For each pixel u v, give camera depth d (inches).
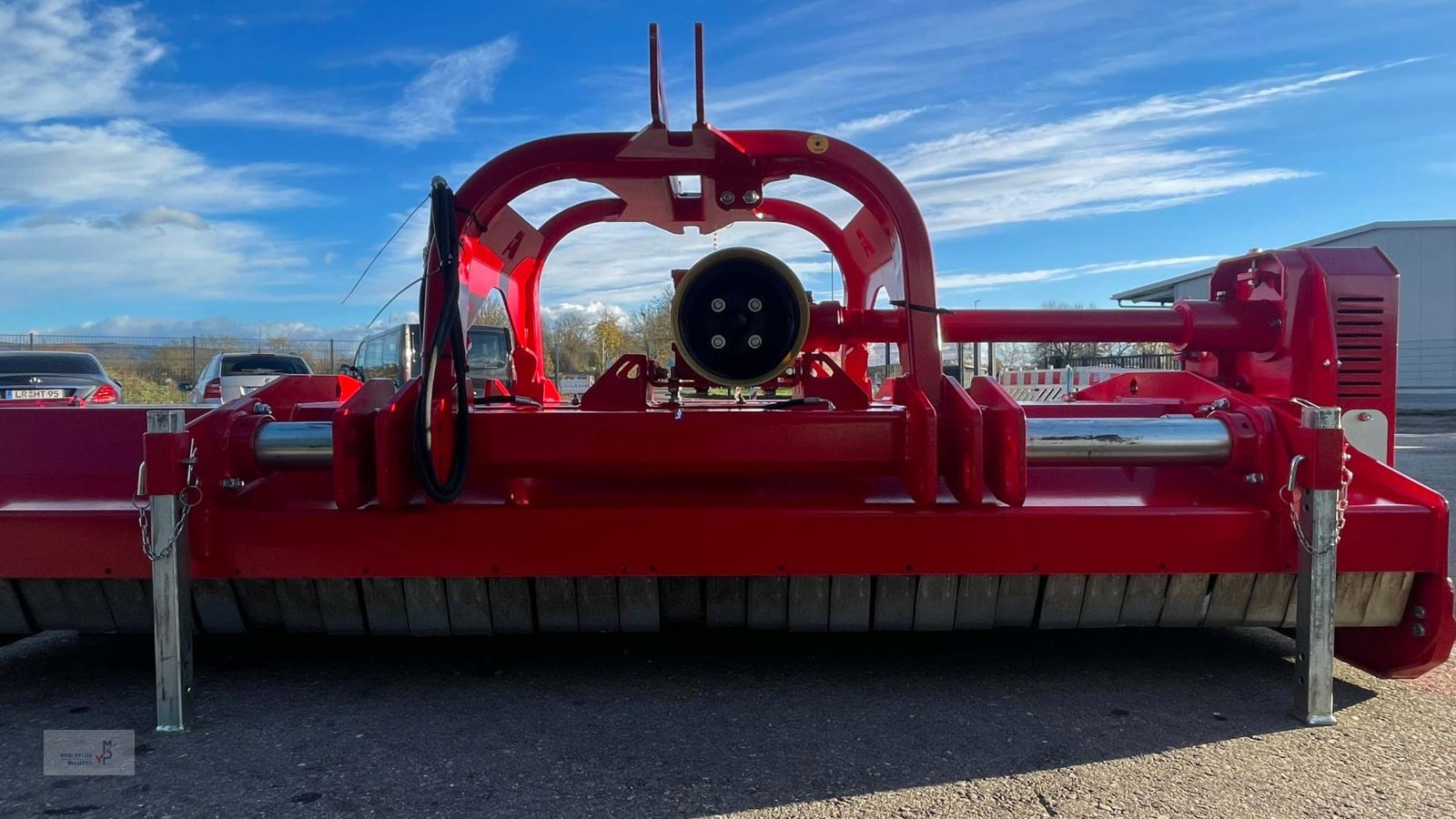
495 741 100.8
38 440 119.6
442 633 116.7
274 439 111.2
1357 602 110.6
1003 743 100.3
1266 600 113.4
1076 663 127.3
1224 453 111.7
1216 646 135.2
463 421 110.2
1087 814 84.0
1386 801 86.4
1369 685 118.9
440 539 107.3
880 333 129.0
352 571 107.6
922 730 103.8
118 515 107.3
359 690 117.1
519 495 115.0
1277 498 109.5
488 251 149.1
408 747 99.1
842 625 115.4
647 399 128.3
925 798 87.4
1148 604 113.7
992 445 111.0
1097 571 107.0
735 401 155.8
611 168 125.0
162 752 98.0
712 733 102.7
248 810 85.1
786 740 101.0
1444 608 106.0
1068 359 775.1
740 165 122.4
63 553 107.3
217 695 115.2
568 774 92.5
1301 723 105.6
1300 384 123.9
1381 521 106.4
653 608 113.7
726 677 121.6
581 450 111.2
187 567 104.1
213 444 109.4
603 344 427.2
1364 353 124.0
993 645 135.6
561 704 111.8
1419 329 1207.6
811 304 128.5
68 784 90.4
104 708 111.4
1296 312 124.4
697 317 115.3
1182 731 103.5
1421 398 1097.4
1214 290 147.3
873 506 108.9
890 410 113.3
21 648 137.1
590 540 107.2
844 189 128.6
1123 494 116.4
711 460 110.7
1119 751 98.0
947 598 113.4
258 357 549.6
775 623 115.1
